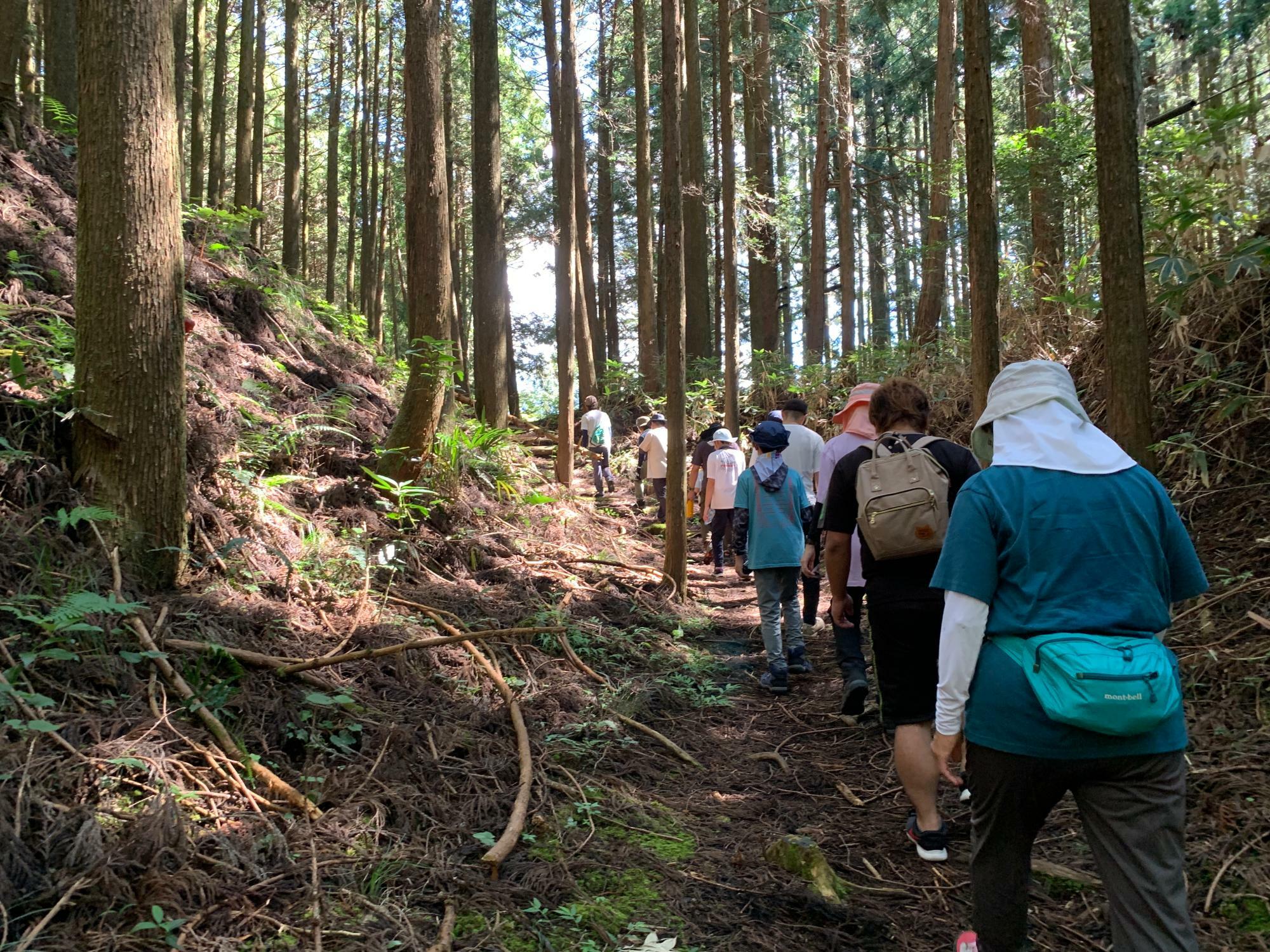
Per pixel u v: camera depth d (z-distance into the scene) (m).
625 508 12.30
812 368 14.01
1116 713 1.83
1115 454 2.13
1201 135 6.14
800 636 5.77
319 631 4.46
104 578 3.77
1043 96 11.19
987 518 2.08
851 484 3.51
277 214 26.69
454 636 4.80
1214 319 5.68
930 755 3.32
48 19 9.12
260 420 6.16
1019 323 8.26
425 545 6.21
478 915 2.72
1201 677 3.91
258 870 2.64
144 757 2.95
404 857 2.94
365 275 19.58
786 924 2.89
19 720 2.80
